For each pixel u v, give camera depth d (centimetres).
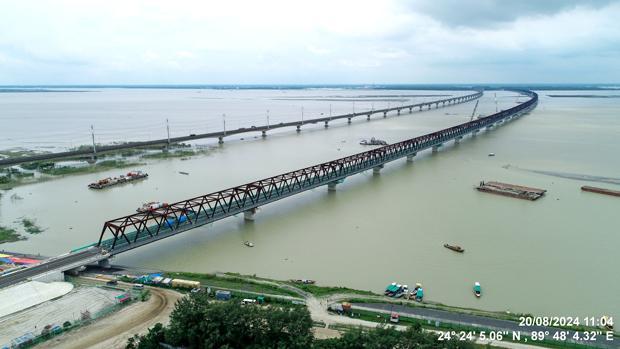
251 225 8675
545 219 8956
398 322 5050
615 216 9150
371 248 7494
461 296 5891
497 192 10881
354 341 4188
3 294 5425
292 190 9844
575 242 7731
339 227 8538
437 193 11006
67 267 6100
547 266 6806
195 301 4666
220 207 8700
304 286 5950
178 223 7519
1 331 4722
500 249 7431
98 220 9056
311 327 4531
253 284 5988
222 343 4300
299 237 8019
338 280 6347
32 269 6069
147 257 7138
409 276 6469
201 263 6912
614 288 6150
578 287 6172
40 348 4450
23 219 9112
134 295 5575
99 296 5550
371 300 5594
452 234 8119
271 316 4366
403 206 9900
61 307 5259
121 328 4834
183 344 4450
